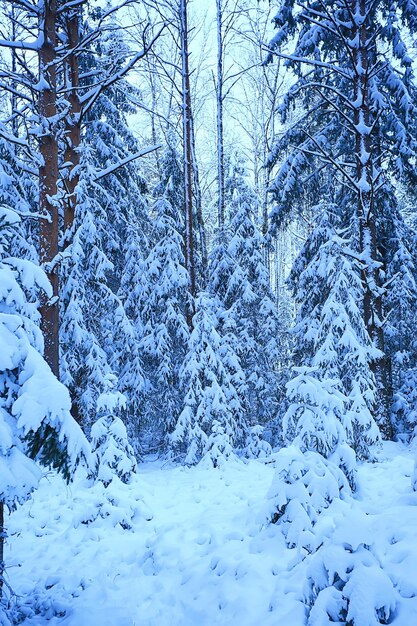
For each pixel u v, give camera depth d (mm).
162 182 16016
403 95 12227
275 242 27734
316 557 3543
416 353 15000
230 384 12523
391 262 14211
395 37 12359
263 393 14023
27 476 3635
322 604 3172
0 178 10633
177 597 4902
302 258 14859
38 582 5555
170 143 16047
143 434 15070
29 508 7977
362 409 9258
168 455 12062
